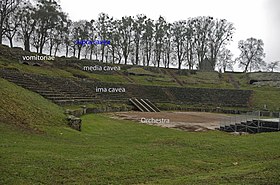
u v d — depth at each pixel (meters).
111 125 25.77
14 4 64.56
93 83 51.09
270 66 116.31
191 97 61.28
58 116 21.69
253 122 28.44
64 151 11.84
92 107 36.06
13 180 8.03
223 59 109.31
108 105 42.12
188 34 98.06
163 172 10.17
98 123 26.20
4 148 10.90
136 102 49.75
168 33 98.62
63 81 42.91
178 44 98.44
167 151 13.59
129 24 93.62
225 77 87.94
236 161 12.49
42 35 72.31
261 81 83.12
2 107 17.27
